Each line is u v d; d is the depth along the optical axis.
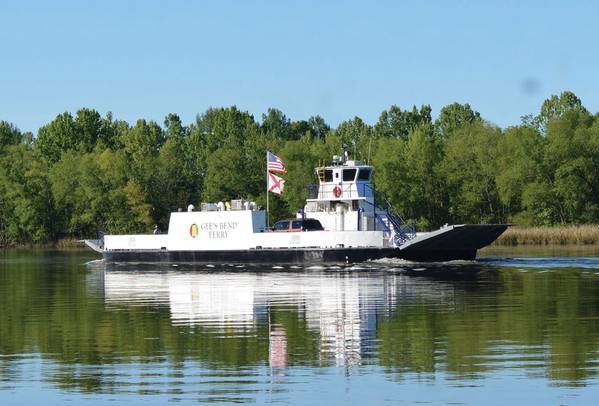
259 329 68.00
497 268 123.38
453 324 68.31
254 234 137.75
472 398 45.94
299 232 134.38
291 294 93.44
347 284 103.88
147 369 53.62
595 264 128.25
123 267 145.50
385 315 74.75
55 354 58.81
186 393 47.81
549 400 45.25
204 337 64.56
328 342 61.41
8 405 46.47
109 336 65.88
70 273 135.38
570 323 67.56
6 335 67.06
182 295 95.50
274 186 141.62
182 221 144.75
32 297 96.44
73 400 47.09
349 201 139.62
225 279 115.81
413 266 128.75
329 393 47.34
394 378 50.19
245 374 51.78
